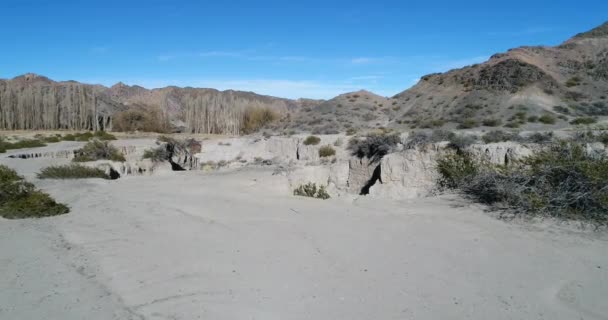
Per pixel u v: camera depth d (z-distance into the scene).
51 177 21.14
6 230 10.59
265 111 82.88
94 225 11.06
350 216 11.12
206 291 6.55
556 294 6.06
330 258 7.89
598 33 78.81
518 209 10.27
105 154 30.17
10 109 75.00
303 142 42.03
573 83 57.94
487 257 7.57
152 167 30.70
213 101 86.25
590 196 9.51
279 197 14.78
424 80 77.12
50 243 9.38
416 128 50.84
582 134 13.30
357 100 76.00
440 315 5.60
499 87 58.44
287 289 6.54
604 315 5.43
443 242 8.49
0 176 13.71
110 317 5.80
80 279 7.19
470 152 14.30
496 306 5.79
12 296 6.52
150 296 6.44
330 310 5.83
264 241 9.11
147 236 9.80
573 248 7.75
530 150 13.62
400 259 7.69
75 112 81.19
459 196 12.31
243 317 5.71
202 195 15.74
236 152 46.59
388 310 5.78
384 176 15.62
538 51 73.62
